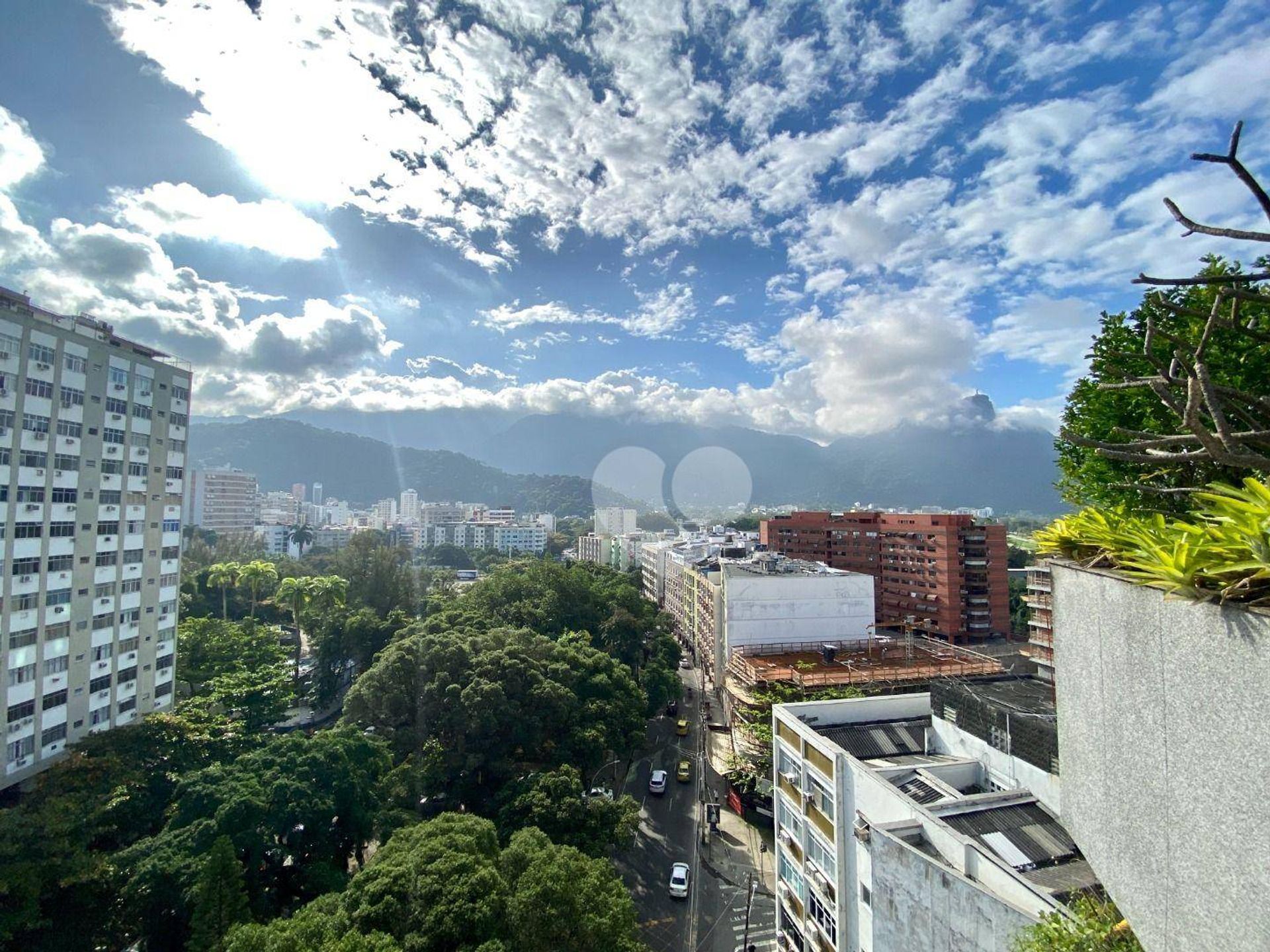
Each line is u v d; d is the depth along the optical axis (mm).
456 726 32062
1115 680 5555
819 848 17172
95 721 34062
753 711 33969
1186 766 4434
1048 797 13547
